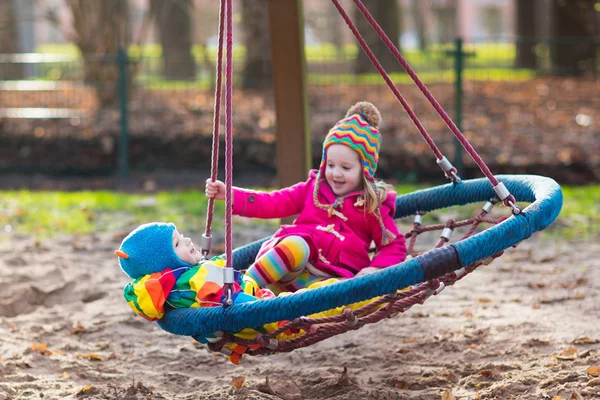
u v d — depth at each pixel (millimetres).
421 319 6168
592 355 4965
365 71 21438
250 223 9875
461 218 9812
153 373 5223
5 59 16906
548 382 4535
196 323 3818
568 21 21125
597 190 11797
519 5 24578
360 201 4547
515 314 6137
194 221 9938
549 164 13625
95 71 17062
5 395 4547
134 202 11227
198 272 4023
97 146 14992
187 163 14789
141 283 3992
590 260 7996
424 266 3678
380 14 21750
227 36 3775
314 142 14656
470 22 51531
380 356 5387
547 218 4066
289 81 6770
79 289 7129
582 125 15836
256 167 14516
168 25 22141
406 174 13789
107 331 6086
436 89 18719
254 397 4555
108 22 17297
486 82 19719
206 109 16797
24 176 14703
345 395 4648
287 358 5535
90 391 4680
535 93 18422
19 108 16453
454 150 14094
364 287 3629
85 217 10219
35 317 6371
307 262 4438
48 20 18984
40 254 8398
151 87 18844
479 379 4801
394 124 15664
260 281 4289
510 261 8023
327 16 30703
